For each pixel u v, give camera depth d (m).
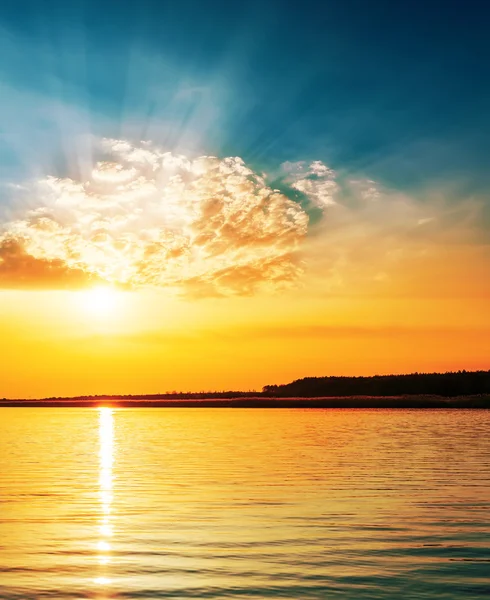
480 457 34.06
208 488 23.17
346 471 28.00
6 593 11.62
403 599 11.32
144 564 13.36
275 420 83.62
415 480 25.06
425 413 105.88
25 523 17.25
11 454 37.25
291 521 17.42
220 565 13.30
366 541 15.23
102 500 20.72
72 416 111.44
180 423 78.00
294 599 11.33
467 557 13.87
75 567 13.16
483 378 160.75
